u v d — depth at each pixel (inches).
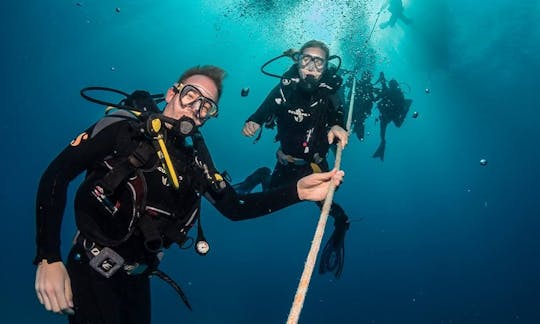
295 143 205.0
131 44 578.6
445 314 447.2
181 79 108.3
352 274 512.4
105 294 99.3
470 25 562.3
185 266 486.6
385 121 328.5
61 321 378.3
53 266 81.1
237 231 536.1
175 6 561.6
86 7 570.3
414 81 581.3
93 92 581.3
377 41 521.0
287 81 198.7
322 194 111.1
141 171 91.4
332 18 485.4
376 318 427.8
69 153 90.3
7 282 440.8
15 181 552.4
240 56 567.8
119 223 92.4
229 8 534.6
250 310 425.1
